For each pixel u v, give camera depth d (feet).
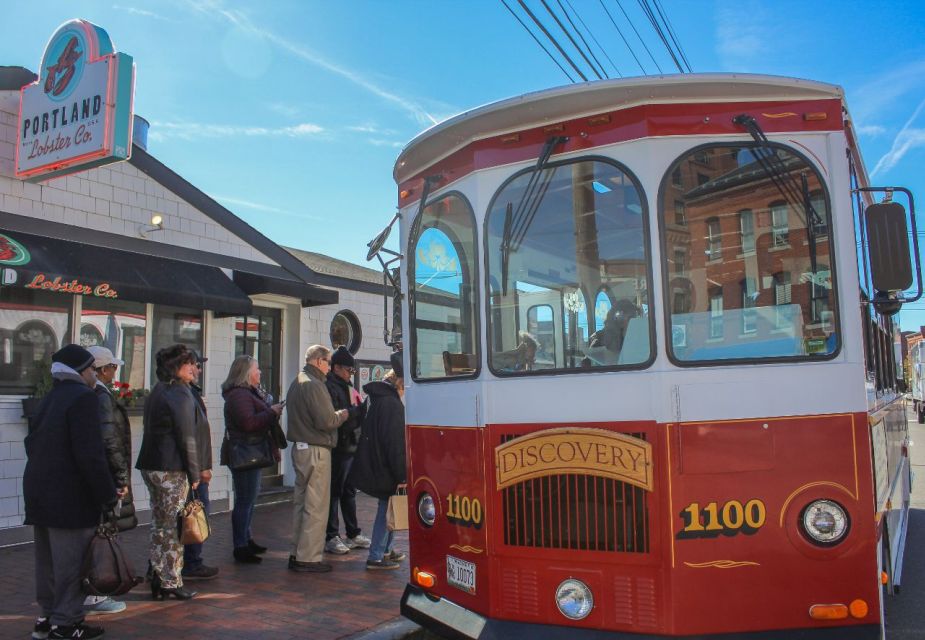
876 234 11.85
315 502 20.21
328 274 35.94
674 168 11.23
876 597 10.44
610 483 11.05
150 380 27.35
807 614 10.43
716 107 11.33
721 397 10.75
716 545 10.55
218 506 29.09
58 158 22.72
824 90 11.20
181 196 28.81
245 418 20.59
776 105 11.34
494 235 12.45
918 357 101.04
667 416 10.77
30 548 22.39
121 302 26.55
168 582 17.53
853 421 10.70
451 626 12.34
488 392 12.17
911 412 126.31
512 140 12.39
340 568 20.80
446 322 13.34
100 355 17.60
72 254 24.12
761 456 10.63
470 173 12.82
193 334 29.09
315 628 15.85
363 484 20.07
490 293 12.40
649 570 10.69
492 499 11.95
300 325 33.96
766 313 11.08
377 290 38.52
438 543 13.17
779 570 10.50
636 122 11.39
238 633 15.51
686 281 11.08
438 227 13.69
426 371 13.82
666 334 10.91
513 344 12.14
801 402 10.75
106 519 14.80
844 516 10.53
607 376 11.21
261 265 32.09
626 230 11.37
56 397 14.70
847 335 10.87
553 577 11.35
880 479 12.73
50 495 14.21
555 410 11.57
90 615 16.47
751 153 11.29
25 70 24.29
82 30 22.82
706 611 10.48
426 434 13.64
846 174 11.22
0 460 22.66
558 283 11.85
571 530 11.28
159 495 17.63
